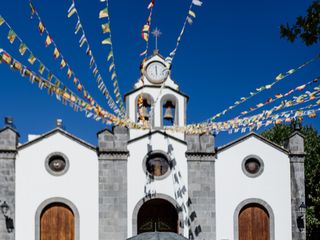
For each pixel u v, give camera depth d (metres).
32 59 13.32
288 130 39.97
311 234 34.84
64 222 27.50
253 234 28.94
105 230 27.58
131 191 28.16
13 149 27.34
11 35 12.13
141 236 14.43
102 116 20.80
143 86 29.59
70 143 28.09
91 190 27.84
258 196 29.23
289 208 29.34
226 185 29.05
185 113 30.62
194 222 28.36
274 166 29.64
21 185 27.25
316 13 9.33
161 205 30.09
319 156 36.28
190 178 28.75
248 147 29.59
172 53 20.22
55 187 27.58
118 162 28.27
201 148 29.12
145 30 17.34
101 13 14.68
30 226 26.98
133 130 29.50
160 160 28.78
